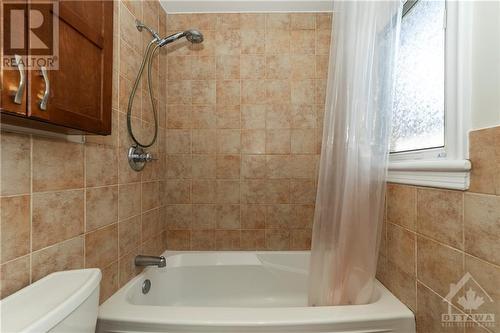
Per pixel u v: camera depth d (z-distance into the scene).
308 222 1.82
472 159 0.72
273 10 1.81
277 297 1.72
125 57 1.25
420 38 1.03
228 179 1.82
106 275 1.10
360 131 1.06
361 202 1.07
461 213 0.76
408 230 1.03
